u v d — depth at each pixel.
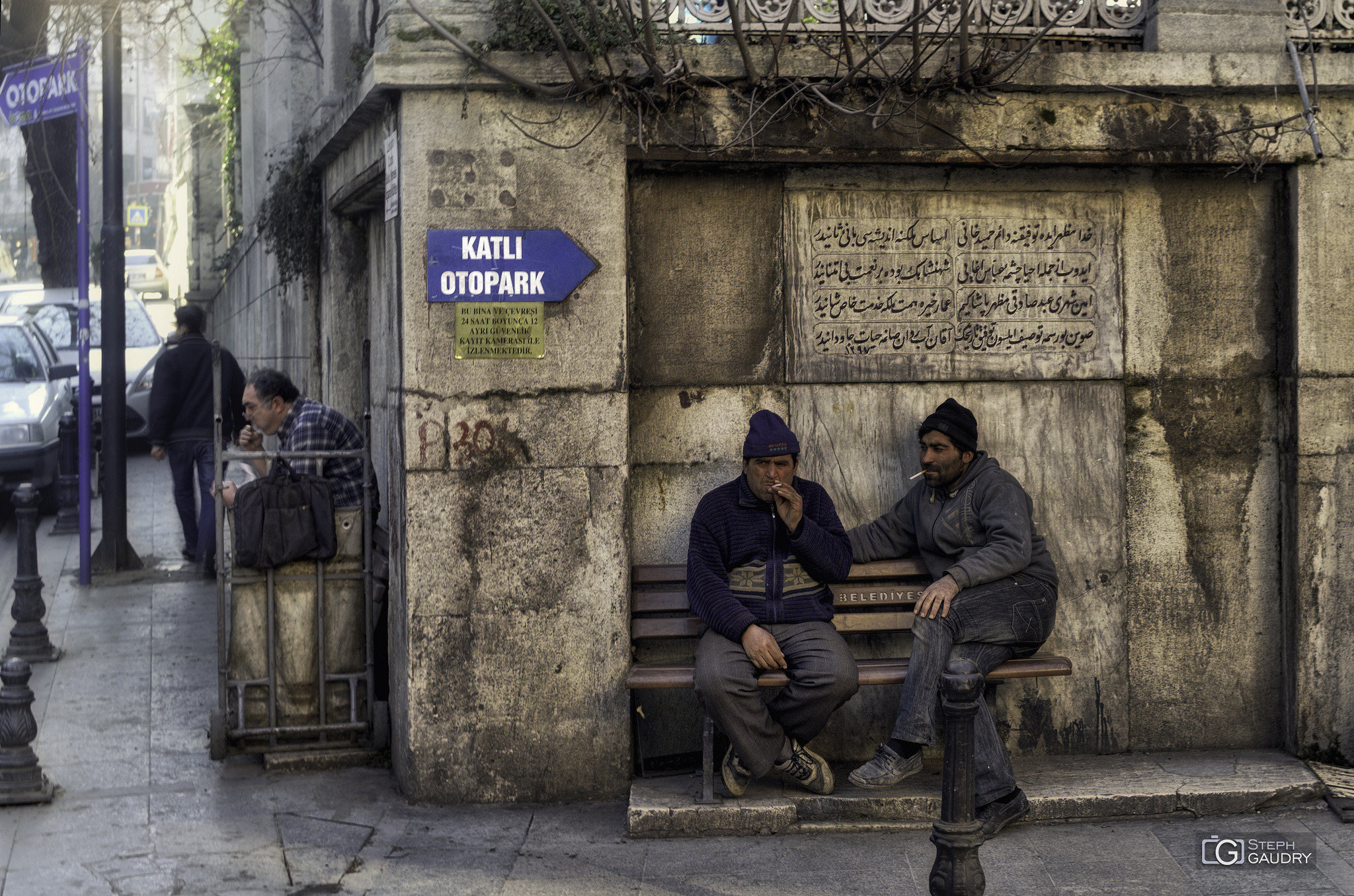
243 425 8.71
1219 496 5.16
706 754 4.50
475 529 4.72
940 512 4.80
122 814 4.60
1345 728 5.03
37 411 10.40
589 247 4.73
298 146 8.03
